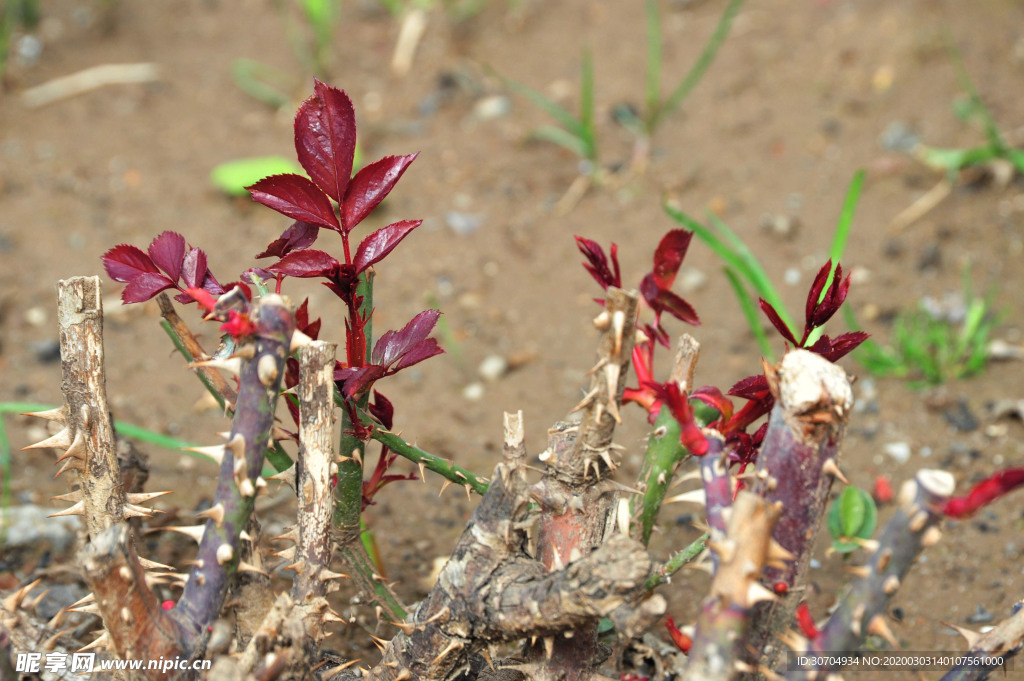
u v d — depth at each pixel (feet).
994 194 12.41
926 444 9.13
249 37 16.71
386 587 5.45
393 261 12.26
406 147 14.15
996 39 14.46
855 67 14.56
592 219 12.76
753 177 13.08
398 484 9.03
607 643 5.40
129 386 10.36
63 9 16.99
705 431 4.06
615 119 14.37
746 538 3.56
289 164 13.37
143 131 14.52
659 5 16.87
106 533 3.63
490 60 15.87
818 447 3.86
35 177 13.44
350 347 4.74
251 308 4.03
